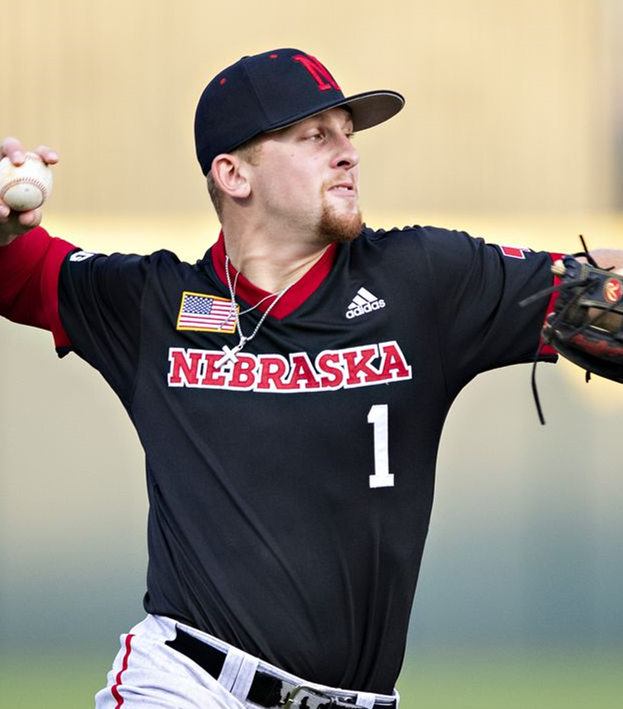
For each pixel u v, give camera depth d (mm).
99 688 23766
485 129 29688
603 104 29719
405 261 11281
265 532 10930
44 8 29516
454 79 29672
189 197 29531
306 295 11273
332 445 11008
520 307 11219
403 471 11125
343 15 29859
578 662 25828
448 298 11211
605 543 28219
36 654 26594
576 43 29703
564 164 29719
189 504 11148
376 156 29703
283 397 11117
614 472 28500
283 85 11375
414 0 29781
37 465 28391
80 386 28562
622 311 10406
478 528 28219
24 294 12234
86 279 11891
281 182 11352
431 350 11203
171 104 29625
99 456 28453
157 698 10836
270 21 29719
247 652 10898
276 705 10961
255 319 11320
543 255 11477
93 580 27891
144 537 28156
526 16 29734
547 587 28047
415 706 22672
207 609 10969
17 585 27672
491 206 29719
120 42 29594
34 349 28656
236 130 11469
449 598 27875
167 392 11430
